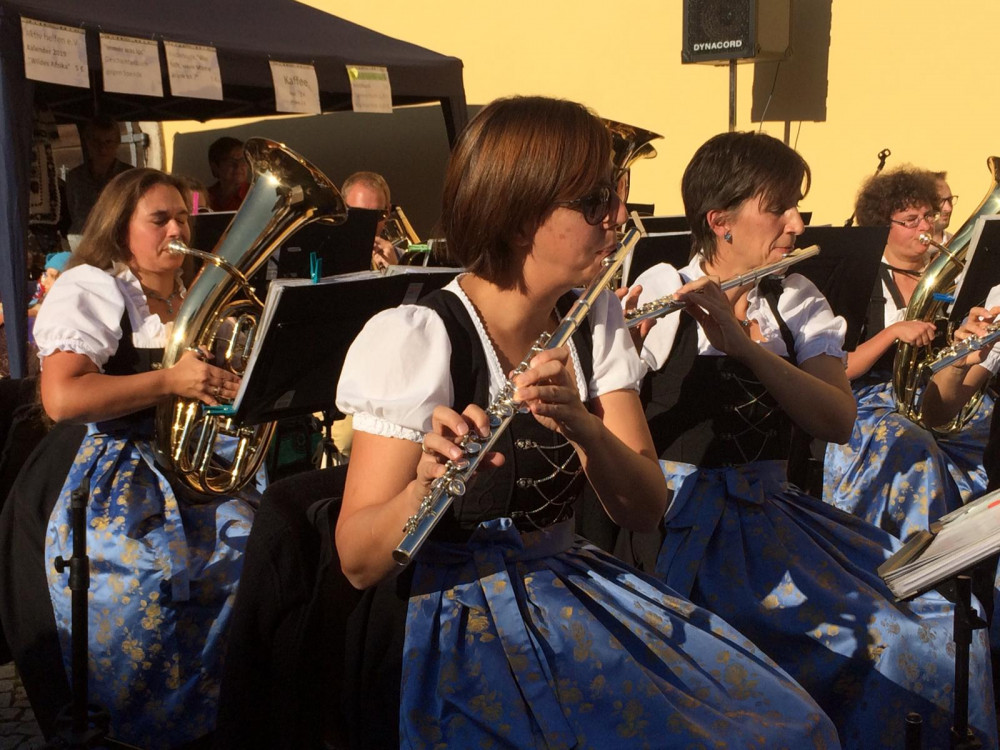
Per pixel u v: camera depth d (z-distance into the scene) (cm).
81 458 299
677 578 253
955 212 640
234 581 292
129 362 305
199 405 296
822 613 242
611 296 211
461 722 175
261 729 197
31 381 347
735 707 182
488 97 799
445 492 164
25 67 492
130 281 308
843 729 239
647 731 173
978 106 628
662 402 273
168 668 284
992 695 243
